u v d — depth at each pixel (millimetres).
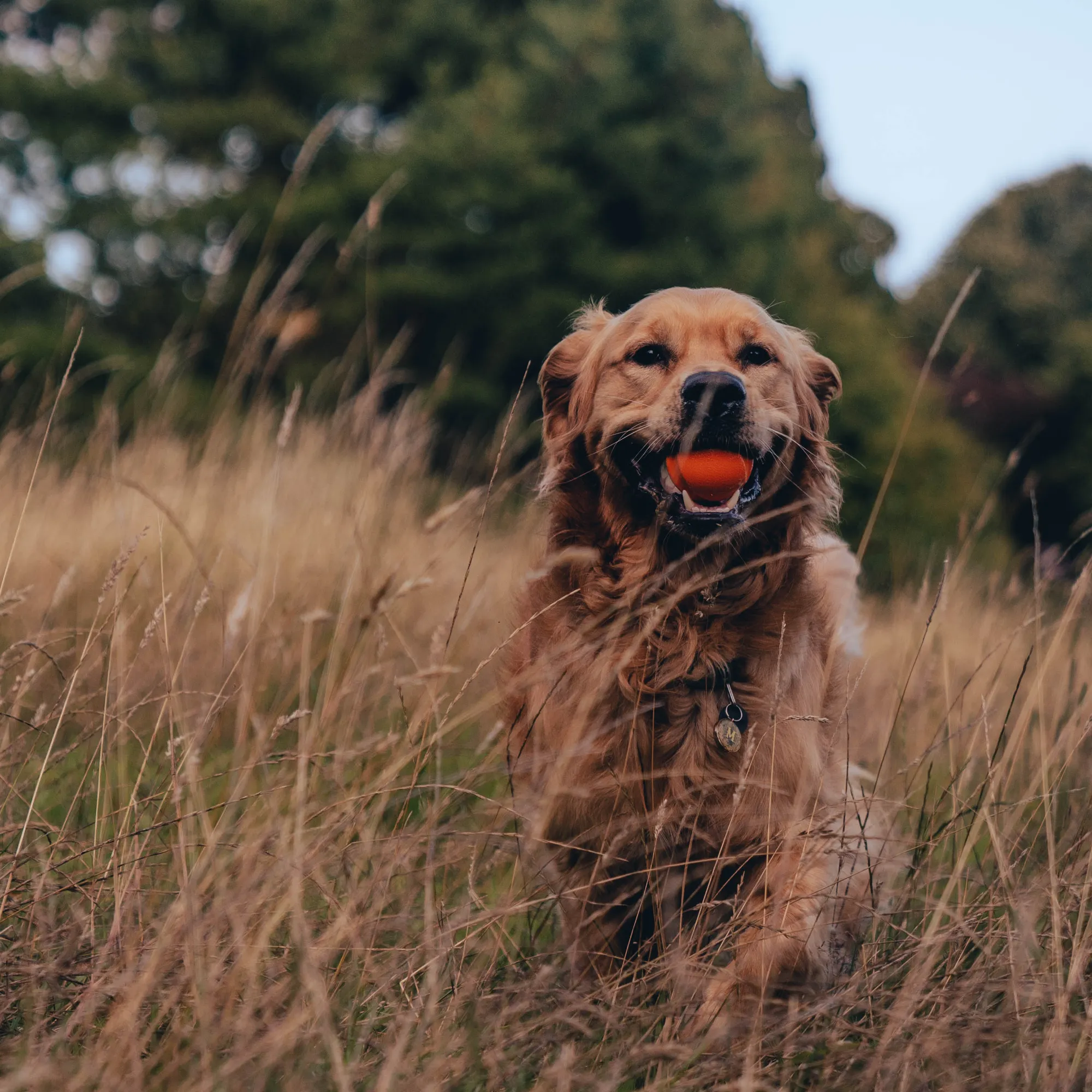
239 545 4004
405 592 2305
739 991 2309
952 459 16812
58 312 17500
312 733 2256
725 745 2727
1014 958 2084
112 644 2477
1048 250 30078
